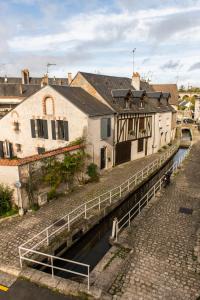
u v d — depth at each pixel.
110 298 6.84
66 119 17.89
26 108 19.83
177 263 8.55
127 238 10.07
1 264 8.40
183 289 7.39
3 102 40.31
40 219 11.76
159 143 28.75
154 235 10.30
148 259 8.77
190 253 9.12
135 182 16.75
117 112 20.41
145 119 24.53
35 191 12.97
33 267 8.81
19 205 12.18
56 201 13.95
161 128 28.66
